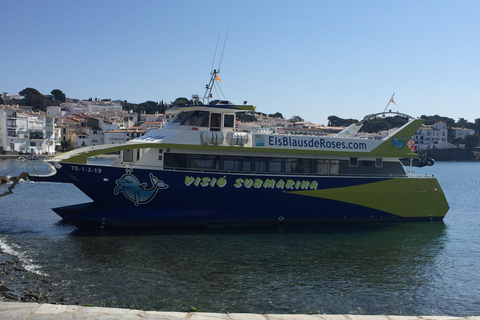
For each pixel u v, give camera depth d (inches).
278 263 650.2
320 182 887.7
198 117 851.4
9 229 824.9
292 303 502.6
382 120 5285.4
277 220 879.7
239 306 487.8
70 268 596.7
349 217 923.4
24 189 1546.5
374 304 509.0
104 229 813.9
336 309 490.9
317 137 904.3
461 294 549.3
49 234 785.6
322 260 674.2
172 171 799.1
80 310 288.4
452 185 2454.5
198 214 832.3
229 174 829.2
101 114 6166.3
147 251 687.7
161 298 501.0
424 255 724.7
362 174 941.8
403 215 964.6
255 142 858.1
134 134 4392.2
